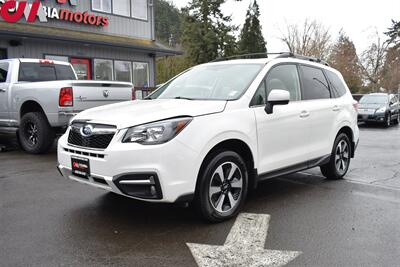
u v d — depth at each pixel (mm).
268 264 3244
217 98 4574
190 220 4223
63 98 7449
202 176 3926
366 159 8297
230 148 4320
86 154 3914
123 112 4066
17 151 8523
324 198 5184
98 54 16047
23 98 8078
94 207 4633
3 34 12320
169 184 3646
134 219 4242
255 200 5070
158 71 37156
